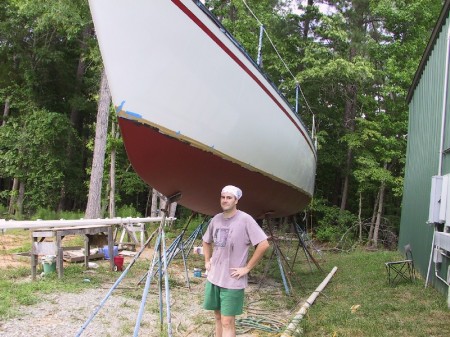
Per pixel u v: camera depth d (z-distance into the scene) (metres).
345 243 15.77
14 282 6.01
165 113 4.44
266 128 5.89
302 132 7.41
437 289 6.84
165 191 5.33
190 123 4.69
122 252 9.30
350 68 15.05
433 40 8.52
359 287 7.21
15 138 17.88
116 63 4.00
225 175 5.52
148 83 4.22
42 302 5.07
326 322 4.92
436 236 6.87
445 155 7.23
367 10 17.59
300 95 17.64
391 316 5.34
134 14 3.97
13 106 19.16
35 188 17.70
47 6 13.08
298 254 12.48
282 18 17.47
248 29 15.78
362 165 17.02
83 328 3.94
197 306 5.46
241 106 5.25
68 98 20.66
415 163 10.64
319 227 17.31
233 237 3.54
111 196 15.16
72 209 21.80
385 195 20.00
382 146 16.81
